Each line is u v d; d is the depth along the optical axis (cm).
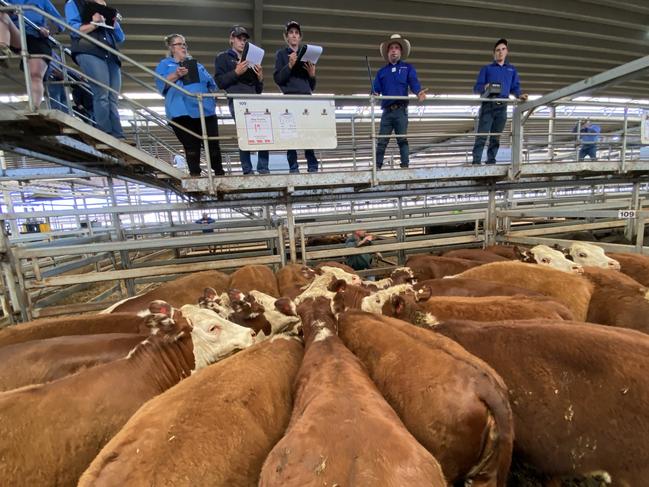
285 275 527
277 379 211
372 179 510
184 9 759
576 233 1007
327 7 781
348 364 201
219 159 536
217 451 152
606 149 1520
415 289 347
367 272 651
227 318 348
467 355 185
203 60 955
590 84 416
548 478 203
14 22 418
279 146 448
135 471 135
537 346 209
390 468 119
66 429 186
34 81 432
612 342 191
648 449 169
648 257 479
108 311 444
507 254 623
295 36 514
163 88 497
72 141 467
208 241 521
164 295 466
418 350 201
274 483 125
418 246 641
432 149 1788
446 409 166
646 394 171
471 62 1077
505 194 1155
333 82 1152
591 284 373
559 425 192
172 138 1329
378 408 152
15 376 259
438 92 1338
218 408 168
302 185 487
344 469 118
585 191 2091
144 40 831
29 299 489
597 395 182
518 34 972
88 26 440
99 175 676
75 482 186
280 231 558
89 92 580
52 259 1030
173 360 254
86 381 209
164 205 621
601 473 182
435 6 828
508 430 163
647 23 975
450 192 721
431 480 122
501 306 302
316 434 133
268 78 1062
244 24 805
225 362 218
